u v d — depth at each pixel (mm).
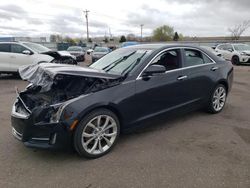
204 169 2996
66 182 2764
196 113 5180
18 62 10086
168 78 4008
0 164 3135
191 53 4574
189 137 3955
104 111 3307
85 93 3236
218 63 5027
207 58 4863
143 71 3717
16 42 10273
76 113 3037
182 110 4395
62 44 48406
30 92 3912
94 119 3232
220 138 3906
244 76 11344
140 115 3730
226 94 5352
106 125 3387
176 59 4266
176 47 4328
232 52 17312
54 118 3012
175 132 4164
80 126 3107
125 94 3465
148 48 4262
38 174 2916
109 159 3268
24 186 2686
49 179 2818
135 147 3604
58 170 3004
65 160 3246
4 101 6344
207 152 3434
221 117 4938
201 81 4586
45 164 3141
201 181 2754
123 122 3549
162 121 4336
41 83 3520
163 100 3992
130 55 4203
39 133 3051
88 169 3027
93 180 2799
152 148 3570
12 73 10297
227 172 2926
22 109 3387
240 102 6156
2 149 3539
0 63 10016
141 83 3652
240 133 4109
